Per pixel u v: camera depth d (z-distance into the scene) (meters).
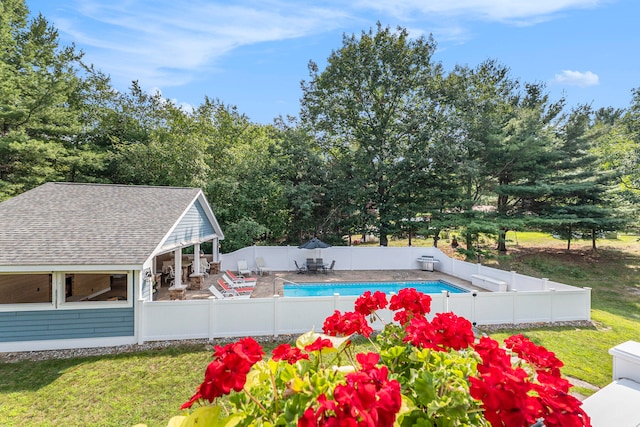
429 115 25.45
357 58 25.59
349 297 10.15
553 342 9.41
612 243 27.42
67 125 21.41
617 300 14.98
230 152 25.61
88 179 22.92
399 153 25.61
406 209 25.12
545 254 24.56
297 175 25.89
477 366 1.98
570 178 22.05
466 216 23.19
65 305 9.06
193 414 1.70
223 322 9.66
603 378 7.35
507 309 10.87
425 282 18.20
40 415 5.93
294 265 21.30
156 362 8.09
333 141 28.94
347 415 1.49
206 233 17.08
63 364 8.01
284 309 9.92
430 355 2.34
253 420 1.79
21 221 10.71
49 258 8.89
